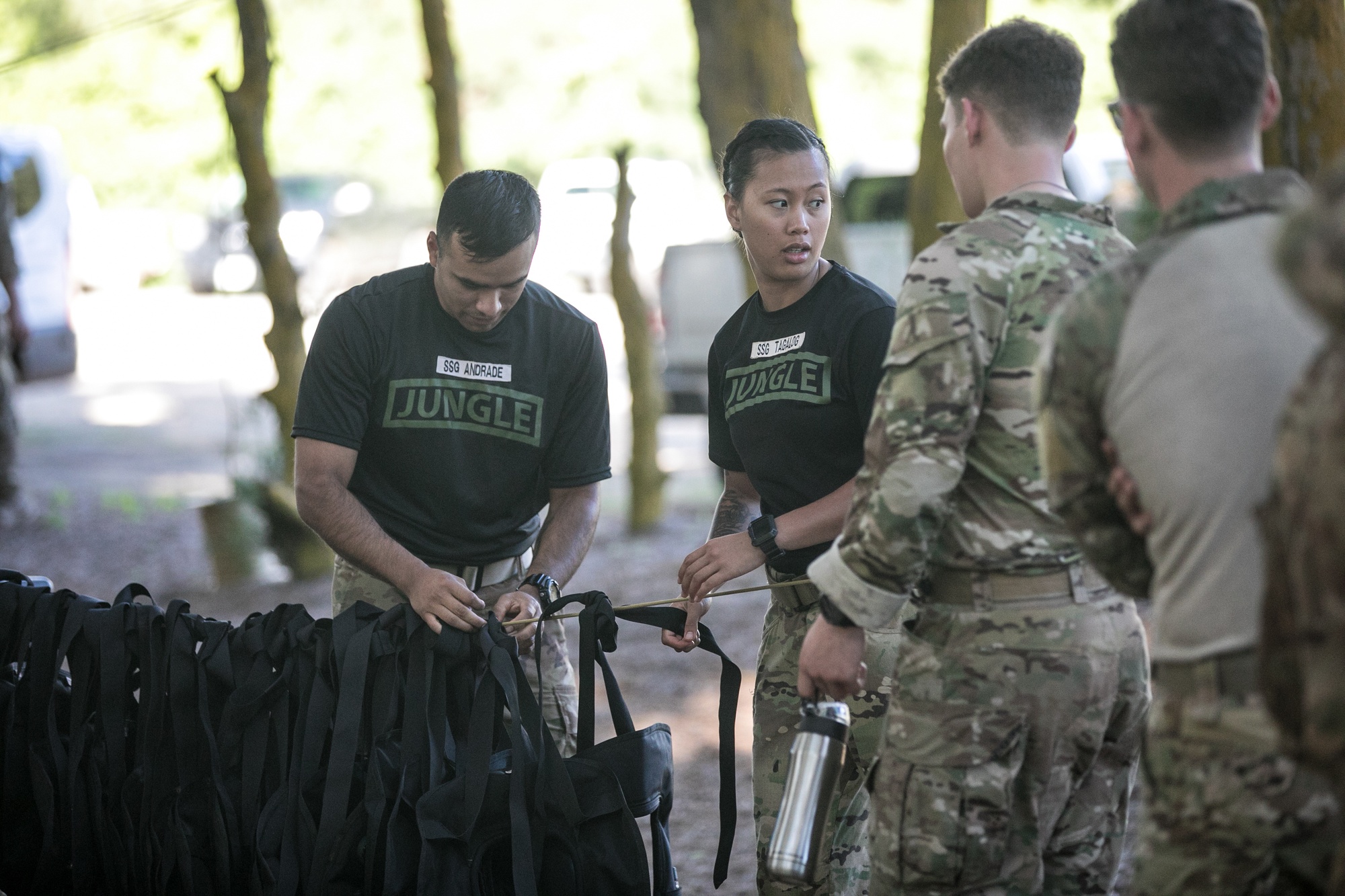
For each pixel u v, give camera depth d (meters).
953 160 8.48
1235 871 6.21
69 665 10.27
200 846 9.77
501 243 10.10
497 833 9.55
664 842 10.09
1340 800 5.39
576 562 11.32
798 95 19.45
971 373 7.54
